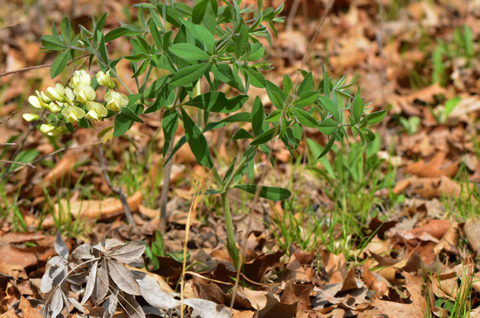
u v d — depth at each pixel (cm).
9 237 148
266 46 244
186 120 133
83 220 156
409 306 136
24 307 132
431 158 170
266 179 167
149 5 135
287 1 273
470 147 173
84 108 130
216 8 131
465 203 155
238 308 136
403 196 159
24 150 168
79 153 173
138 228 154
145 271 139
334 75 228
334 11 281
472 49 232
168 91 131
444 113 192
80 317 133
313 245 148
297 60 240
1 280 139
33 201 162
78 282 134
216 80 133
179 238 152
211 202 160
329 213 158
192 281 141
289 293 136
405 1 295
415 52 238
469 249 148
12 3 294
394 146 183
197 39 131
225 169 168
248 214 156
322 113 134
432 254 147
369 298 139
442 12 284
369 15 278
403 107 196
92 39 132
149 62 129
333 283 141
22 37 257
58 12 280
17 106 206
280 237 152
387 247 149
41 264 143
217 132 184
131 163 173
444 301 137
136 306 133
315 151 164
